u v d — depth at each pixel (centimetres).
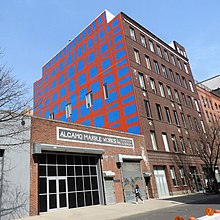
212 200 1859
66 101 3938
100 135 2133
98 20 3628
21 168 1473
